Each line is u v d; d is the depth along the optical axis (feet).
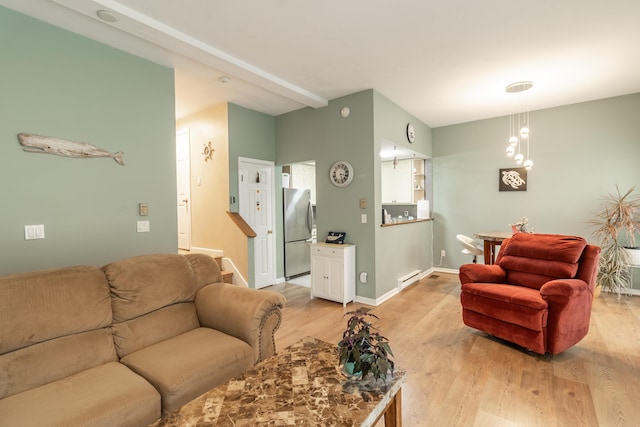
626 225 12.49
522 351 8.43
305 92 12.37
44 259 7.76
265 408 4.19
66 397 4.67
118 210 9.12
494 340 9.12
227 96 13.15
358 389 4.59
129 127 9.34
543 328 7.80
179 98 13.37
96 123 8.64
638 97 12.92
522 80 11.46
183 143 16.06
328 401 4.32
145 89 9.70
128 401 4.64
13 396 4.72
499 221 16.29
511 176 15.81
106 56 8.82
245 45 8.86
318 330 10.13
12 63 7.24
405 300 13.01
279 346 9.04
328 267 12.94
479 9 7.22
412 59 9.76
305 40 8.60
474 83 11.76
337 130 13.44
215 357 5.84
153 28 7.57
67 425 4.09
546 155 14.93
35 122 7.58
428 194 18.48
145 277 6.86
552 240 9.25
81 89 8.34
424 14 7.39
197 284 7.84
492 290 8.84
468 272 9.70
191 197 15.79
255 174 15.29
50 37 7.79
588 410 6.00
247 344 6.53
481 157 16.72
